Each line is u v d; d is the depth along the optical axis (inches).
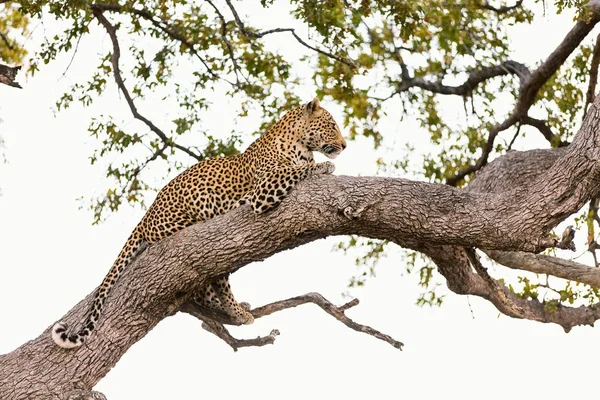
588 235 639.1
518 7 661.3
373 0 620.4
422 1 589.9
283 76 711.1
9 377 469.1
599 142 426.0
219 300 523.8
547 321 636.7
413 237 452.8
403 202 444.1
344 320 550.0
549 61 662.5
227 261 464.1
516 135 719.7
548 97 727.7
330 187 449.7
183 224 488.4
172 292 474.9
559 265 592.4
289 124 510.9
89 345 474.0
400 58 665.6
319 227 451.2
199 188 487.5
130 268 482.6
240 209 464.1
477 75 725.9
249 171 493.7
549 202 435.2
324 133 512.7
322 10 618.5
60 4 670.5
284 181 452.8
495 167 550.9
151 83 754.2
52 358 472.7
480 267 541.3
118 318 475.8
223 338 590.6
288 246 463.8
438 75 697.6
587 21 603.8
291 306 553.3
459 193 451.5
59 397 467.8
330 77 644.1
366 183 448.1
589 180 430.0
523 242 440.8
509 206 442.6
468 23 639.8
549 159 544.1
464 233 444.1
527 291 622.2
